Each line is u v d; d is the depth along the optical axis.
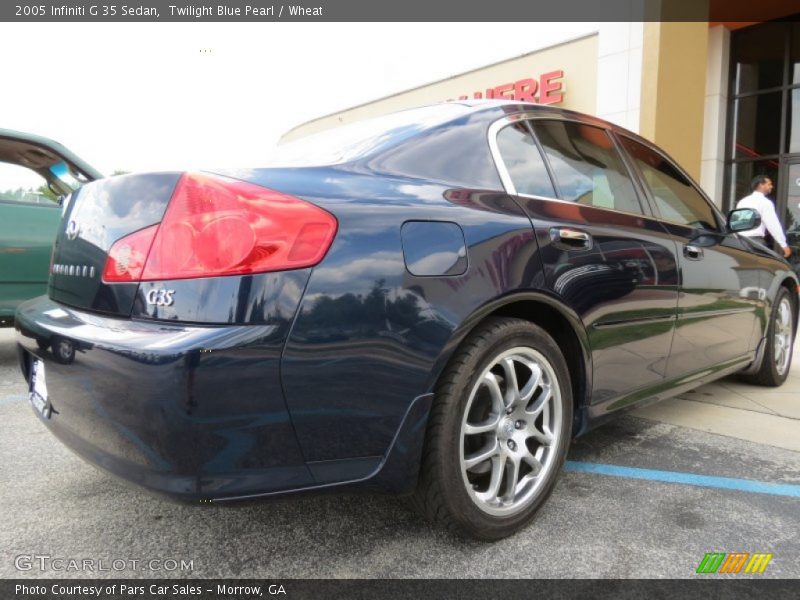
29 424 3.01
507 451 1.93
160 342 1.40
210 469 1.42
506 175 2.13
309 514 2.12
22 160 4.04
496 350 1.85
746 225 3.20
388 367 1.59
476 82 11.78
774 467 2.59
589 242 2.19
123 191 1.68
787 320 4.09
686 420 3.28
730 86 10.61
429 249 1.69
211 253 1.45
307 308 1.47
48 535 1.95
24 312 1.99
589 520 2.09
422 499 1.80
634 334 2.41
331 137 2.24
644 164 2.89
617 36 8.96
